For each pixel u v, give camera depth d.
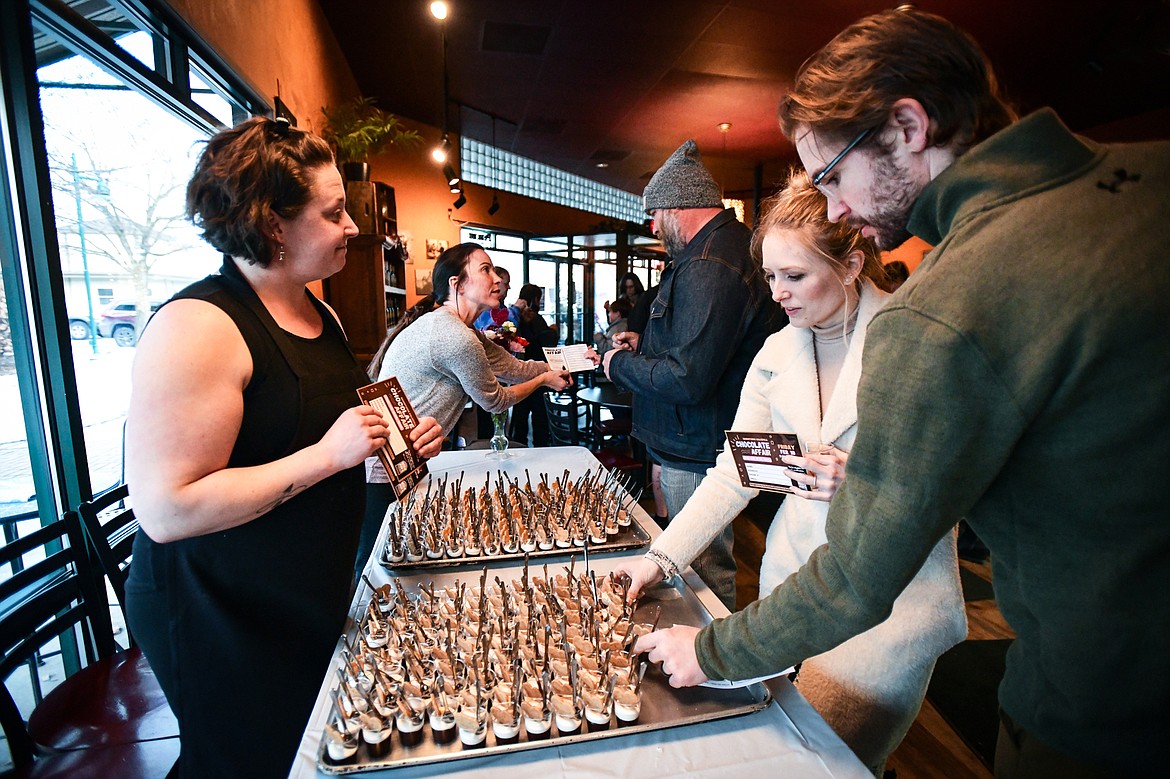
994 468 0.51
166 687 0.89
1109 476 0.47
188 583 0.85
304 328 0.98
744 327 1.55
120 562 1.46
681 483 1.73
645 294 3.57
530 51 4.42
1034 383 0.47
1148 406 0.45
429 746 0.67
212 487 0.76
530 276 8.76
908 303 0.53
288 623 0.90
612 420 4.11
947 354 0.49
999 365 0.48
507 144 7.45
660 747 0.68
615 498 1.41
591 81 4.96
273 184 0.83
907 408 0.52
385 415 1.00
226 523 0.79
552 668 0.77
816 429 1.03
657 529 1.34
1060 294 0.46
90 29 1.50
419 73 5.08
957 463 0.50
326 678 0.79
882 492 0.55
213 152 0.82
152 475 0.74
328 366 0.98
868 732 0.90
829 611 0.59
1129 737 0.49
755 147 6.74
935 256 0.53
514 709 0.68
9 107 1.33
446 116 4.95
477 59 4.68
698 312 1.51
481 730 0.67
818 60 0.59
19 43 1.30
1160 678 0.47
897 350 0.53
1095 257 0.46
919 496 0.52
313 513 0.93
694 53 4.30
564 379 2.28
